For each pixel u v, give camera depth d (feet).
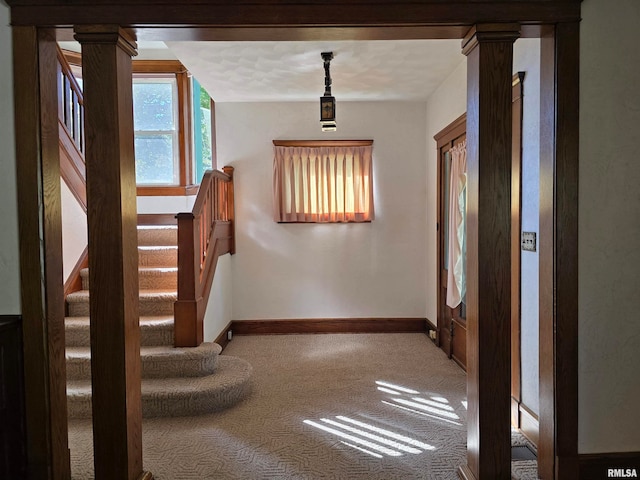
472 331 7.16
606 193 6.98
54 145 7.26
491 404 6.91
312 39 7.39
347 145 17.25
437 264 15.92
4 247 6.93
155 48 18.10
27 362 6.95
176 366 11.12
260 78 14.32
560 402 7.06
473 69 7.01
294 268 17.56
